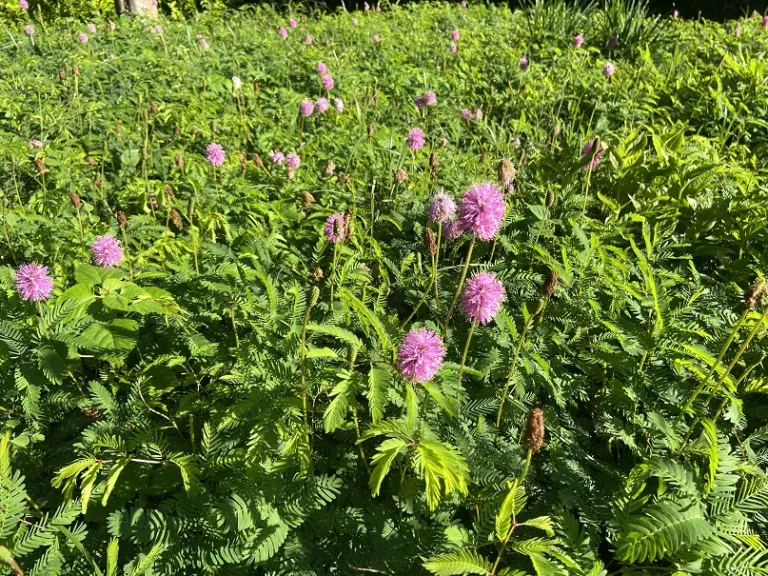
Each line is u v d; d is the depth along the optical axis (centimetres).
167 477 35
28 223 54
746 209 59
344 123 83
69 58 106
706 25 152
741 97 95
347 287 46
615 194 67
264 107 93
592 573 28
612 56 129
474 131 88
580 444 40
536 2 148
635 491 32
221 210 58
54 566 29
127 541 32
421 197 64
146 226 52
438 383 36
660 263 54
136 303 36
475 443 36
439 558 27
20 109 81
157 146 74
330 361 38
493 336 43
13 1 166
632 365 40
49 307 40
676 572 28
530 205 57
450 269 54
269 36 140
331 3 227
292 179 65
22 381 36
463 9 166
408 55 122
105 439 33
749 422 41
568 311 45
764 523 34
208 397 40
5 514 28
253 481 32
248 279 44
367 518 33
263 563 31
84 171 67
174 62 106
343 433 37
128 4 169
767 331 42
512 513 28
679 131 72
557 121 85
